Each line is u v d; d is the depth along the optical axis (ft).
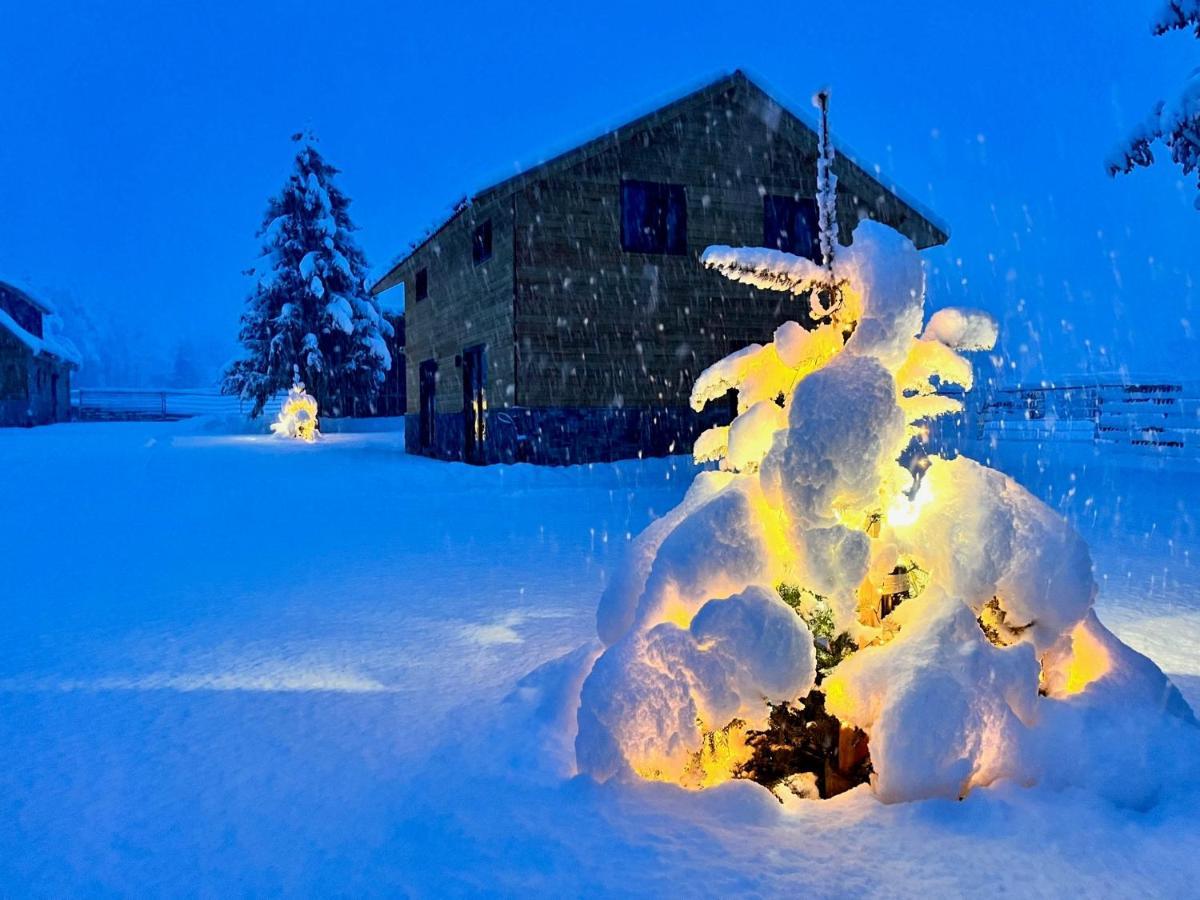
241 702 15.35
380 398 161.17
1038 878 8.59
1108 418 85.61
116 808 11.17
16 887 9.34
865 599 11.79
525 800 10.45
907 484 11.51
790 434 10.68
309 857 9.66
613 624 12.97
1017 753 10.39
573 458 64.23
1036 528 11.64
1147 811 10.03
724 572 11.21
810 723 11.57
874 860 8.97
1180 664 17.17
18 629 21.11
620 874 8.82
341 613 22.39
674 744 10.64
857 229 11.78
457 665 17.39
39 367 165.27
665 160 65.98
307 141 147.33
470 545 33.53
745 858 9.07
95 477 62.59
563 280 63.82
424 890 8.77
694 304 67.05
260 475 63.67
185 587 26.11
